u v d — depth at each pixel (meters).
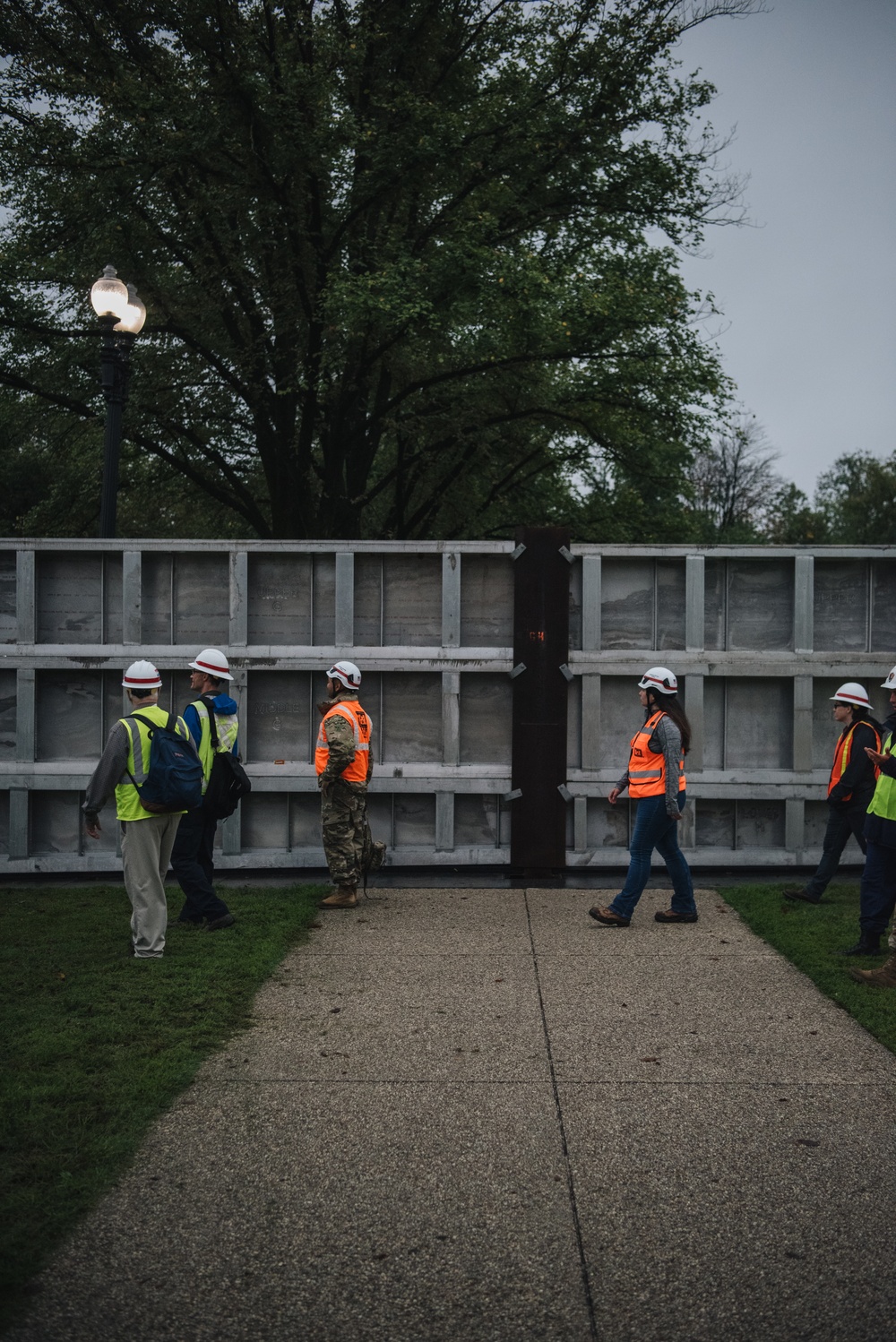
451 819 8.95
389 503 24.30
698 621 8.86
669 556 8.87
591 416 20.03
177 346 18.75
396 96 17.28
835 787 7.75
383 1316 2.99
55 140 16.11
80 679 9.10
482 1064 4.88
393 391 20.30
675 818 7.15
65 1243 3.35
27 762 9.00
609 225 18.36
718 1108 4.39
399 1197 3.66
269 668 8.91
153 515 24.22
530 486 23.83
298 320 17.67
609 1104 4.44
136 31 17.23
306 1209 3.58
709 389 18.05
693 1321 2.96
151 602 9.06
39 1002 5.63
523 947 6.91
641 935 7.22
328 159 16.77
